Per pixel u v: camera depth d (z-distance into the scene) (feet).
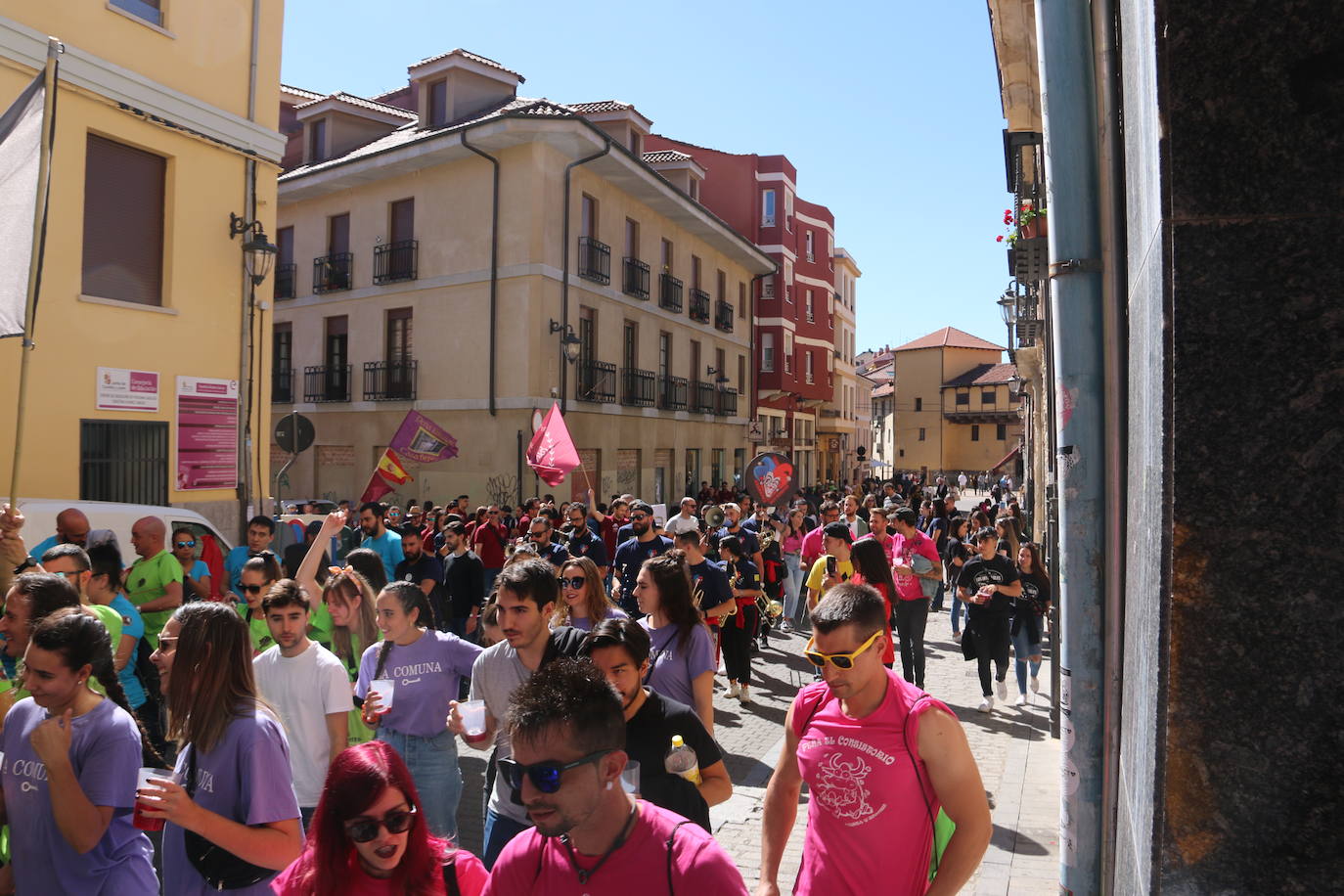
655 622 15.24
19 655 13.32
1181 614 4.82
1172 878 4.72
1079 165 8.15
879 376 319.68
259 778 9.55
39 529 25.57
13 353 33.88
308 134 85.97
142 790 9.05
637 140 88.07
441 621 29.86
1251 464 4.78
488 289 71.41
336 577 17.83
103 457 37.17
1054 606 25.88
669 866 6.30
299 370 83.10
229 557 28.22
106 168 37.55
